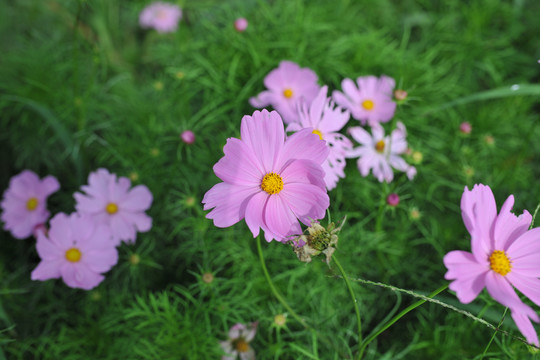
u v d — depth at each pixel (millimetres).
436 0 780
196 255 606
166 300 538
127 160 646
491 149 655
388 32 754
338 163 508
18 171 701
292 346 508
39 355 591
